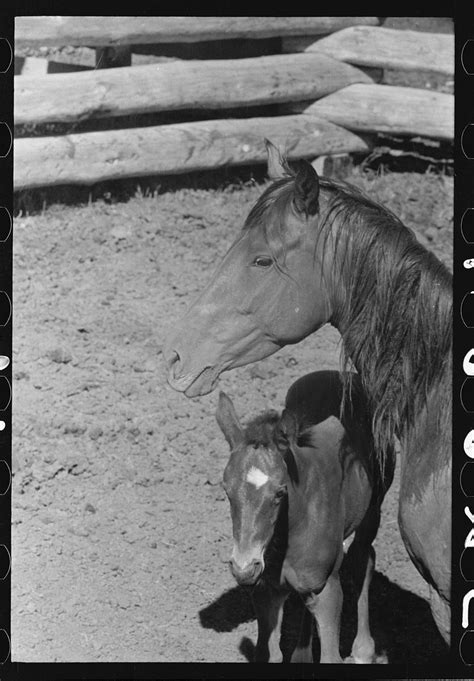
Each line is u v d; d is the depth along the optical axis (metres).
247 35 9.88
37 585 6.16
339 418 5.38
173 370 4.79
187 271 8.68
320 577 5.12
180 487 6.93
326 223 4.58
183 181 9.70
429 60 10.39
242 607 6.14
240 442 4.73
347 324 4.64
